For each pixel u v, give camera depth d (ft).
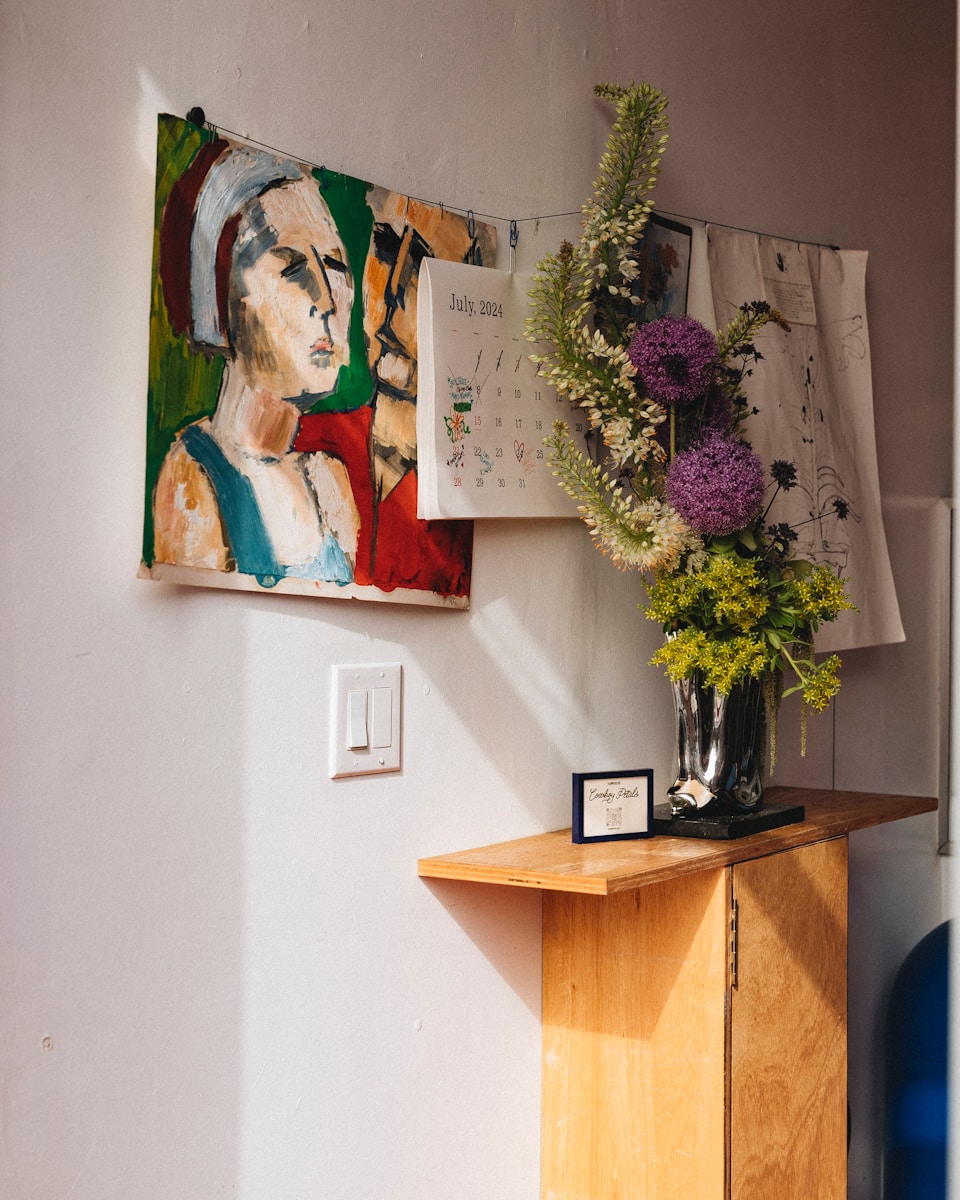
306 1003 4.70
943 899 9.39
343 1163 4.85
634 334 5.97
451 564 5.34
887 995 9.05
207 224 4.27
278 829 4.59
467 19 5.54
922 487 9.30
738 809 6.08
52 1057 3.79
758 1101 5.62
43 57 3.79
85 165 3.91
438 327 5.19
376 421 4.96
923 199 9.38
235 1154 4.41
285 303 4.56
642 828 5.77
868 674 8.82
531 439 5.70
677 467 5.58
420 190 5.28
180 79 4.22
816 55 8.25
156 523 4.08
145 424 4.10
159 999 4.13
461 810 5.47
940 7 9.53
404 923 5.16
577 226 6.22
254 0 4.50
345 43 4.90
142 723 4.09
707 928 5.44
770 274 7.47
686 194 6.97
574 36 6.20
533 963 5.92
